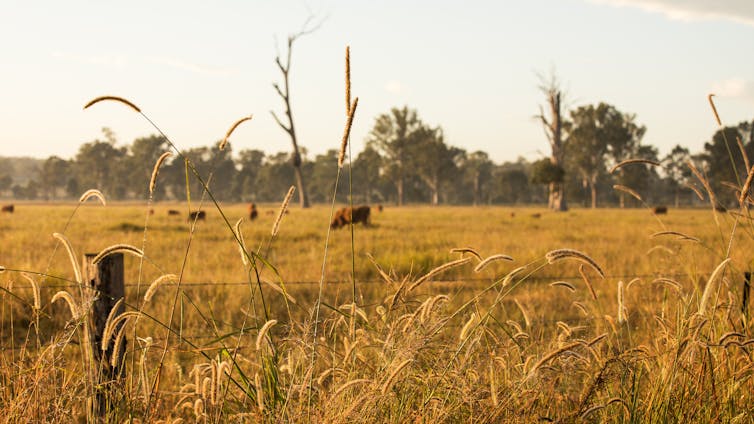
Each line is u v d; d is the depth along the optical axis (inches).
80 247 535.2
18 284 284.8
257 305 291.6
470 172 5231.3
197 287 328.2
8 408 120.0
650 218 1482.5
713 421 130.0
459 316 201.6
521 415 121.4
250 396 117.8
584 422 125.2
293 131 2439.7
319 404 113.4
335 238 731.4
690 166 140.5
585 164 3703.3
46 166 6023.6
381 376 115.0
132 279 350.0
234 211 1908.2
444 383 121.9
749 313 162.7
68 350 181.9
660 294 250.2
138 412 124.9
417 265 432.1
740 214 133.2
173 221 1131.3
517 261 470.6
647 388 141.6
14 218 1175.6
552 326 209.5
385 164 4252.0
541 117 2689.5
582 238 746.8
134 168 4990.2
